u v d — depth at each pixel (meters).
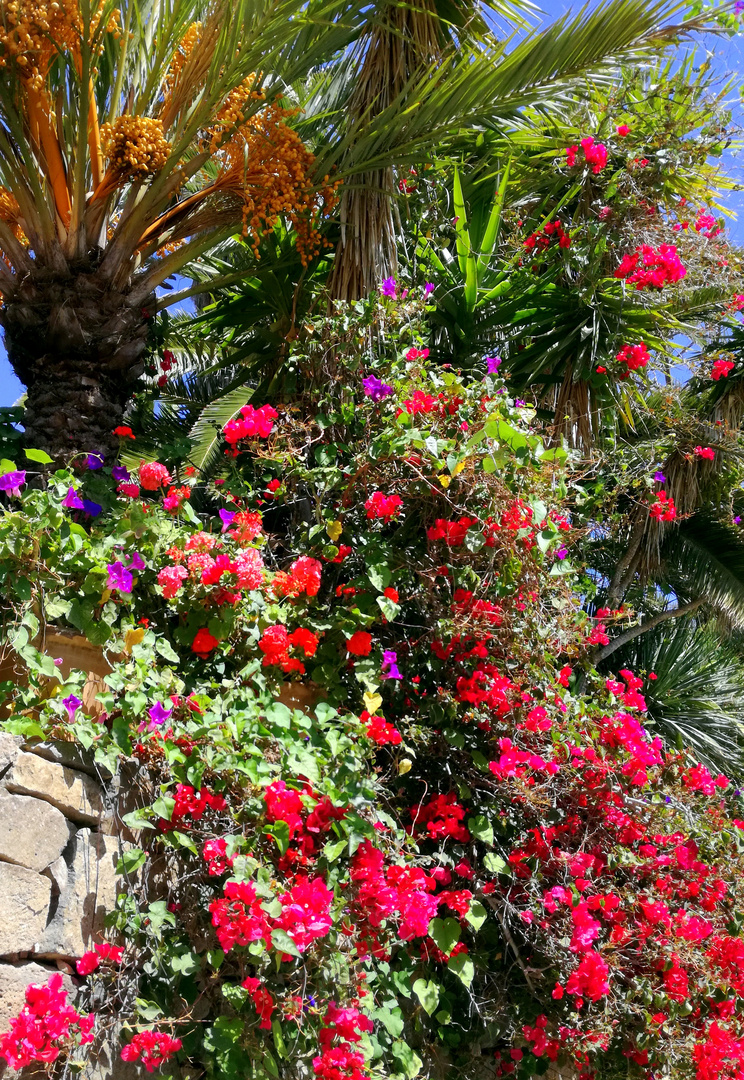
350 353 3.37
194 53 3.24
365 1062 2.07
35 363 3.15
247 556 2.55
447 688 2.88
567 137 4.47
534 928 2.70
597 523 4.02
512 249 4.46
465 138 4.20
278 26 3.09
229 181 3.43
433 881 2.38
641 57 3.78
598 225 4.33
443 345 4.32
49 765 2.01
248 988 1.99
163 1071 2.01
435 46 3.93
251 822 2.17
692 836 3.04
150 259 3.47
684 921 2.76
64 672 2.30
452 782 2.81
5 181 3.17
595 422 4.36
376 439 2.98
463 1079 2.66
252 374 4.43
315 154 3.87
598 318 4.29
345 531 3.06
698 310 5.17
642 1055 2.73
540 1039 2.63
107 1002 1.90
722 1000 2.89
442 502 2.96
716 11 3.62
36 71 2.91
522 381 4.43
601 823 2.88
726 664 7.38
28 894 1.86
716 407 5.42
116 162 3.10
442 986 2.62
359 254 3.70
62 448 3.07
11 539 2.19
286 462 3.11
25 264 3.13
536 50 3.61
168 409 6.22
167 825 2.15
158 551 2.57
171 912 2.11
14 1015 1.76
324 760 2.23
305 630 2.68
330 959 2.07
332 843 2.15
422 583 2.91
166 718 2.17
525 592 2.85
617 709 3.25
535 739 2.83
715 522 5.83
